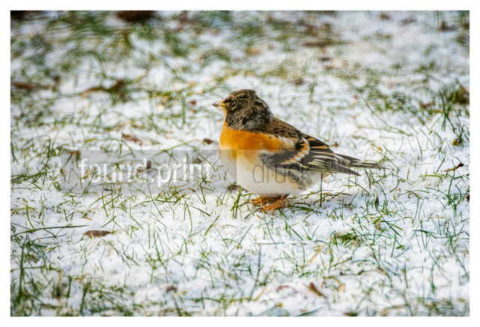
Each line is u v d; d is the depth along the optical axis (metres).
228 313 7.61
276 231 9.38
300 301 7.79
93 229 9.66
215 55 17.16
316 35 18.62
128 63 16.89
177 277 8.30
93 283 8.23
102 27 18.36
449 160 11.34
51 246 9.20
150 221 9.87
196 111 14.48
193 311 7.66
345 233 9.23
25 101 15.14
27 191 11.03
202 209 10.23
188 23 19.14
